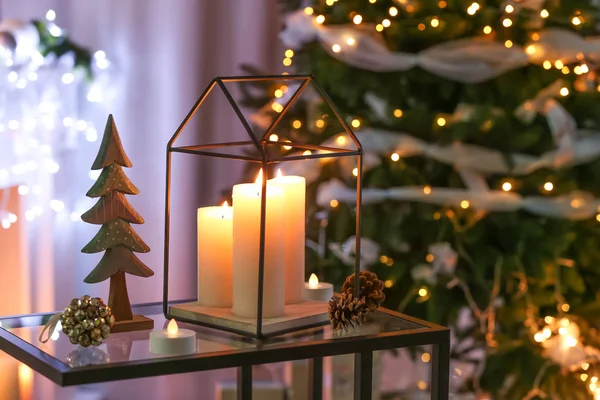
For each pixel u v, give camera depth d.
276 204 1.00
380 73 1.87
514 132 1.82
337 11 1.96
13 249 1.98
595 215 1.96
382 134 1.84
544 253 1.85
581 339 1.94
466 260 1.90
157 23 2.53
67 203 2.46
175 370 0.88
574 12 1.96
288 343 0.95
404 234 1.85
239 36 2.62
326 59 1.93
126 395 2.61
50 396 2.50
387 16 1.91
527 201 1.85
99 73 2.46
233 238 1.01
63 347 0.94
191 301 1.12
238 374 0.98
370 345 0.97
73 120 2.40
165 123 2.56
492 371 1.90
